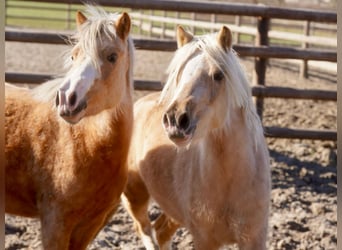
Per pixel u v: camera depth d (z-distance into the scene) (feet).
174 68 14.51
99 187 15.79
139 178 19.12
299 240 20.61
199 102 13.60
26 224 20.77
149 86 27.86
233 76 14.11
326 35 71.61
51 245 15.69
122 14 15.29
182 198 16.01
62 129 15.79
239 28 52.11
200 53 14.19
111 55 14.92
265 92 28.37
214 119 14.19
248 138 14.79
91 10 15.70
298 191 24.57
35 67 46.60
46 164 15.74
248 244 15.25
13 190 16.35
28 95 16.79
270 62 61.05
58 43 27.37
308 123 33.68
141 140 18.76
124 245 19.95
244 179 14.74
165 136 17.61
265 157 15.48
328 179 26.11
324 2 84.48
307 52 28.37
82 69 14.42
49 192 15.71
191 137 13.48
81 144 15.51
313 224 21.68
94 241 19.79
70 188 15.46
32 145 15.94
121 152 16.05
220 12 27.96
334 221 21.99
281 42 72.84
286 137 28.22
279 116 35.01
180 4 27.61
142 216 19.77
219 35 14.33
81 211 15.81
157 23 82.23
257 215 15.02
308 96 28.53
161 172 17.24
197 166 15.20
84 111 14.38
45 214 15.80
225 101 14.23
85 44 14.70
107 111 15.53
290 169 26.84
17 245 19.20
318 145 30.19
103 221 17.29
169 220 19.47
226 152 14.53
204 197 15.02
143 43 27.40
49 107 16.16
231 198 14.85
